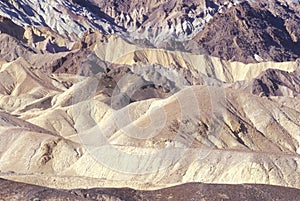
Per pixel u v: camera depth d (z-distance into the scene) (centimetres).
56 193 5288
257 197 6762
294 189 7144
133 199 6272
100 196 6012
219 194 6662
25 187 5366
